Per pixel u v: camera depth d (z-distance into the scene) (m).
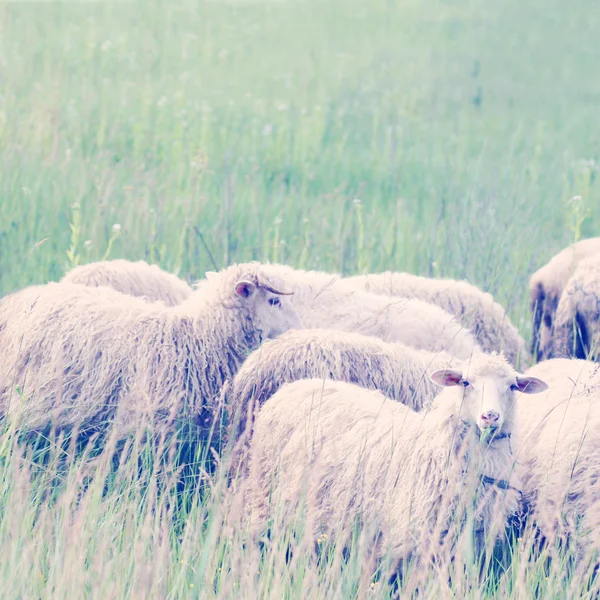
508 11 55.75
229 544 7.80
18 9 43.47
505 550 8.44
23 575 6.88
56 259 15.48
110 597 6.74
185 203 18.30
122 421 9.78
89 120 25.78
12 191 17.55
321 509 8.57
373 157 26.34
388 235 17.78
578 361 10.60
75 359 10.02
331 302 12.21
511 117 35.66
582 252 14.52
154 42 40.09
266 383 9.94
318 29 49.19
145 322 10.36
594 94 40.22
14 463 8.37
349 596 7.36
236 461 9.52
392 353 10.41
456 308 13.34
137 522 8.00
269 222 18.56
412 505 8.27
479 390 8.11
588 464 8.73
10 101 25.64
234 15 49.81
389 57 44.50
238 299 10.62
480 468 8.25
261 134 27.38
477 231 17.19
